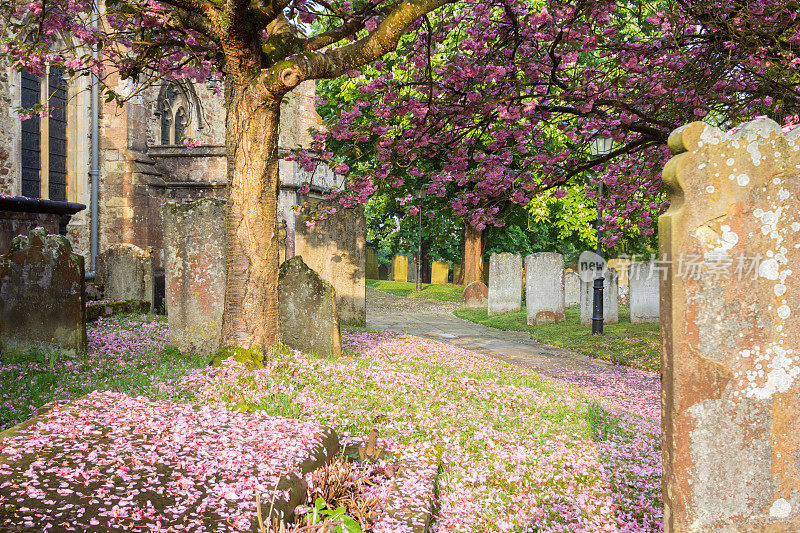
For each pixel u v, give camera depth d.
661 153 9.37
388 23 5.61
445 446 4.78
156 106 20.64
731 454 2.93
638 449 5.45
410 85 7.70
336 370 6.56
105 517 2.60
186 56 8.23
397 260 41.09
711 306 2.88
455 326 17.88
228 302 6.19
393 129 8.05
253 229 6.13
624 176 10.36
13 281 6.63
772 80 6.82
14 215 9.17
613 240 11.71
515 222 26.03
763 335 2.92
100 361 6.57
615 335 14.34
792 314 2.93
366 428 4.84
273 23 7.09
